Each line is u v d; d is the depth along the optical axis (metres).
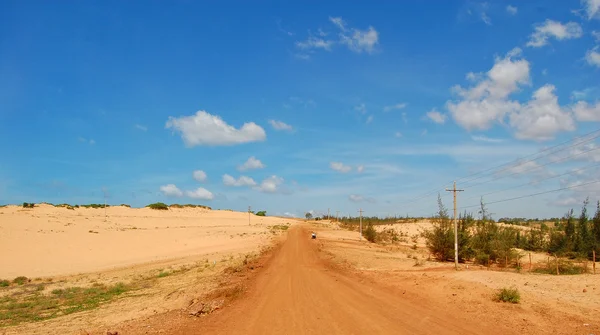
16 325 16.91
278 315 16.16
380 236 80.81
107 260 49.75
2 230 58.59
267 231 96.19
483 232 40.50
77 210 101.81
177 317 16.38
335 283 25.39
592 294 17.36
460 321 14.26
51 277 37.62
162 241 68.00
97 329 14.78
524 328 12.92
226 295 21.25
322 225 142.25
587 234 40.66
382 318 15.01
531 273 27.05
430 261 40.50
